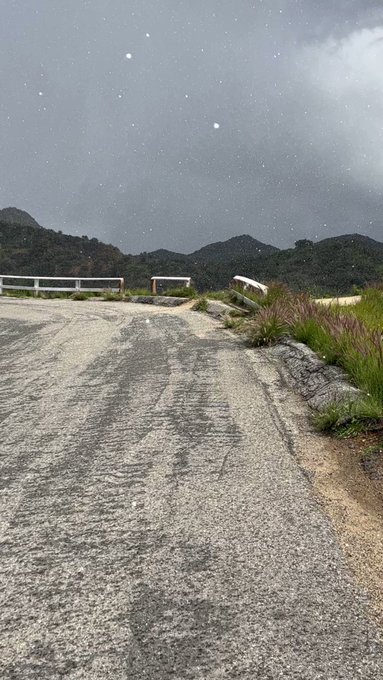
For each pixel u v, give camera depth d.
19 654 1.96
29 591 2.36
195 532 2.83
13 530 2.92
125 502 3.21
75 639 2.04
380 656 1.93
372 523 2.92
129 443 4.25
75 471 3.72
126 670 1.87
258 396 5.45
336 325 6.99
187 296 18.25
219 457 3.88
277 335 8.06
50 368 7.42
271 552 2.62
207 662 1.90
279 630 2.06
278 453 3.94
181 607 2.21
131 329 10.71
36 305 17.61
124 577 2.44
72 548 2.71
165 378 6.36
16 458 4.02
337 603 2.23
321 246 151.50
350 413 4.46
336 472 3.60
